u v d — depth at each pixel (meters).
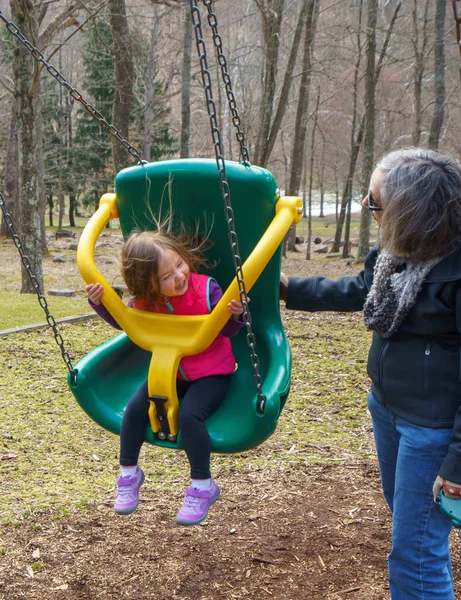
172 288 2.36
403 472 1.99
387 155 2.04
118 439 4.62
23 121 10.14
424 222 1.83
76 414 5.12
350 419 5.05
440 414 1.92
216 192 2.64
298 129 19.19
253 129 24.50
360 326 8.77
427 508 1.96
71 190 37.50
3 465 4.05
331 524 3.29
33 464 4.09
